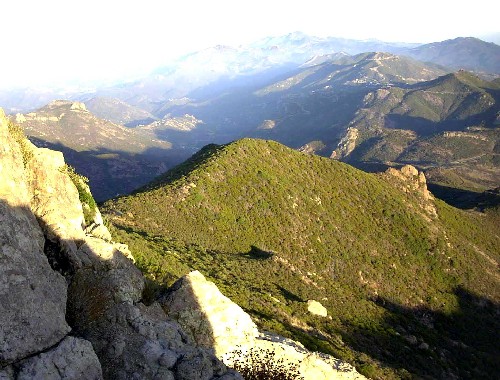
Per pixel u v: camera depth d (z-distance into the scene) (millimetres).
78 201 15984
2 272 9961
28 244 11008
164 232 75312
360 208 119812
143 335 12586
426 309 94875
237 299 42938
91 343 11445
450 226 133125
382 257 106000
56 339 10242
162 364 11938
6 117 14344
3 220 10695
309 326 47562
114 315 12789
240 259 72375
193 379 11867
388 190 132125
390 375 41656
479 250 130375
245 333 18578
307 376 18922
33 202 14086
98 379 10406
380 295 92188
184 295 17453
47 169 15109
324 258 95500
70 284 13148
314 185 118438
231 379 12516
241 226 90312
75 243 14273
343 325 57656
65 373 9914
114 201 84438
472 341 90562
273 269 72938
